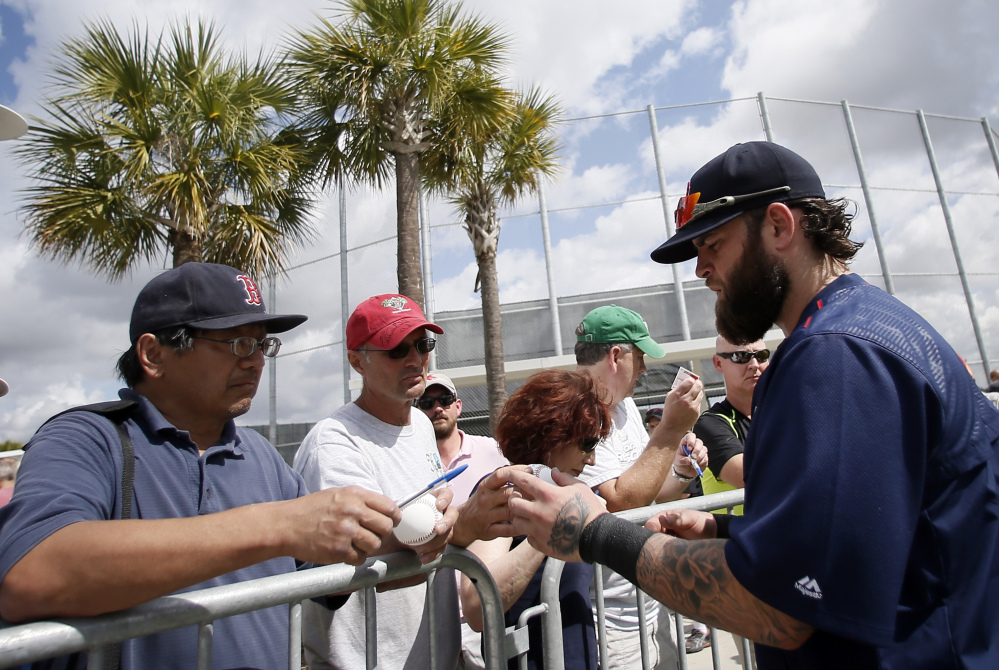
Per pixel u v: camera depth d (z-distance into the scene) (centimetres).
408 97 689
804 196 106
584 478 194
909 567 84
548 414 165
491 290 789
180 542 85
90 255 641
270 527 91
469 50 677
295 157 698
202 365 131
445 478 121
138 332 133
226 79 655
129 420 124
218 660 114
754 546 83
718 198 110
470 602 145
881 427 81
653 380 930
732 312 112
